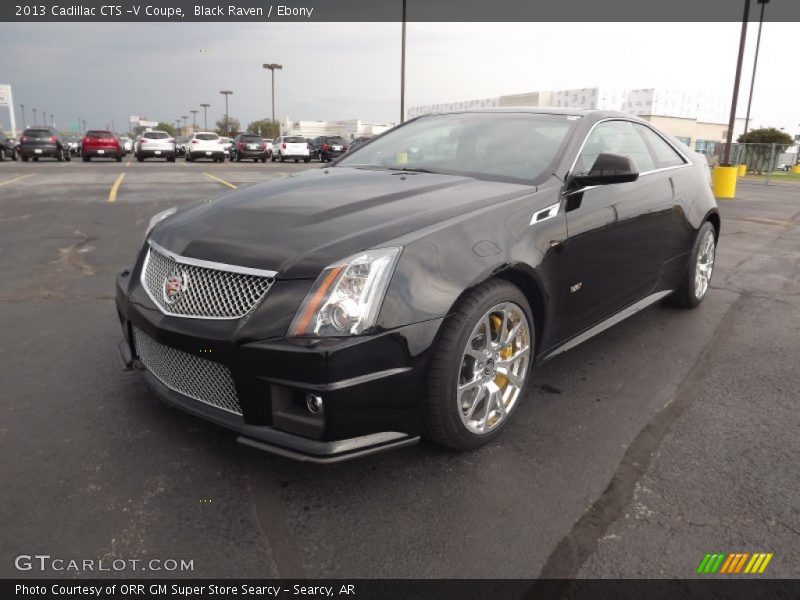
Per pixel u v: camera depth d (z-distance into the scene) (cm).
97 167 2152
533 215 267
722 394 310
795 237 832
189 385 237
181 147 3681
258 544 195
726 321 429
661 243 378
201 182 1445
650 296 388
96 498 215
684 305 448
